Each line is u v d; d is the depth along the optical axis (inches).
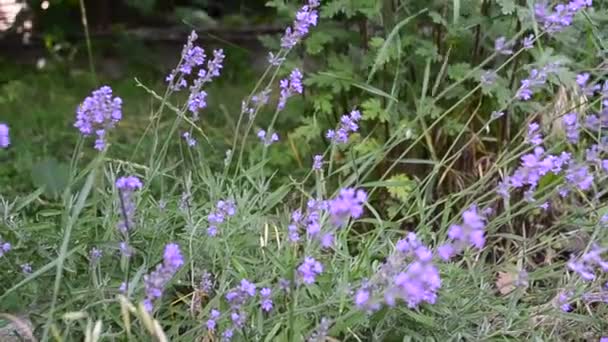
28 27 123.3
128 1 117.0
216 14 130.2
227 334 45.3
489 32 60.6
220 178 54.3
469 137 61.2
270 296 46.1
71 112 95.0
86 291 46.1
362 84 57.9
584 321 50.5
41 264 48.4
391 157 62.2
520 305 50.8
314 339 44.3
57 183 66.9
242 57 115.8
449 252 40.9
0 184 70.9
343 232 50.8
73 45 121.3
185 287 50.6
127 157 71.1
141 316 42.9
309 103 66.5
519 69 59.6
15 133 86.0
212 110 93.6
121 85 106.5
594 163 51.3
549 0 57.2
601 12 60.3
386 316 47.5
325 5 64.4
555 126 56.8
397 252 44.7
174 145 74.3
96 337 43.6
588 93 52.2
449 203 51.4
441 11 60.9
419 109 54.5
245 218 50.8
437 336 48.5
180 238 50.4
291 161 67.1
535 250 53.2
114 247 47.4
